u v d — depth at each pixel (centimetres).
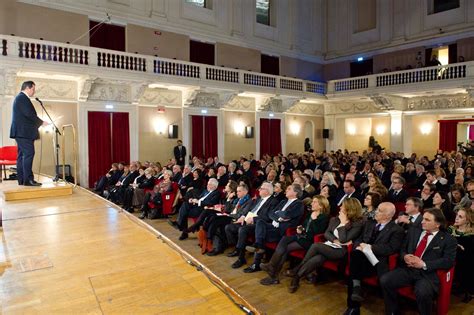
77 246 278
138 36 1178
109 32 1127
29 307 185
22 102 464
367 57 1573
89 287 209
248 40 1462
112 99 1100
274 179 699
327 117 1720
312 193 575
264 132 1518
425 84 1225
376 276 337
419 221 381
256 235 449
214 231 512
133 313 181
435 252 319
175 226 672
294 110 1622
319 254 379
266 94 1390
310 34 1689
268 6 1570
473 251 355
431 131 1561
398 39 1466
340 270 374
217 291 206
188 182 788
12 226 332
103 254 261
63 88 1012
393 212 363
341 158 1125
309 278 411
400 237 349
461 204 464
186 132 1273
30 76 948
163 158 1225
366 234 370
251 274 439
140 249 273
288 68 1608
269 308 353
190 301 194
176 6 1262
